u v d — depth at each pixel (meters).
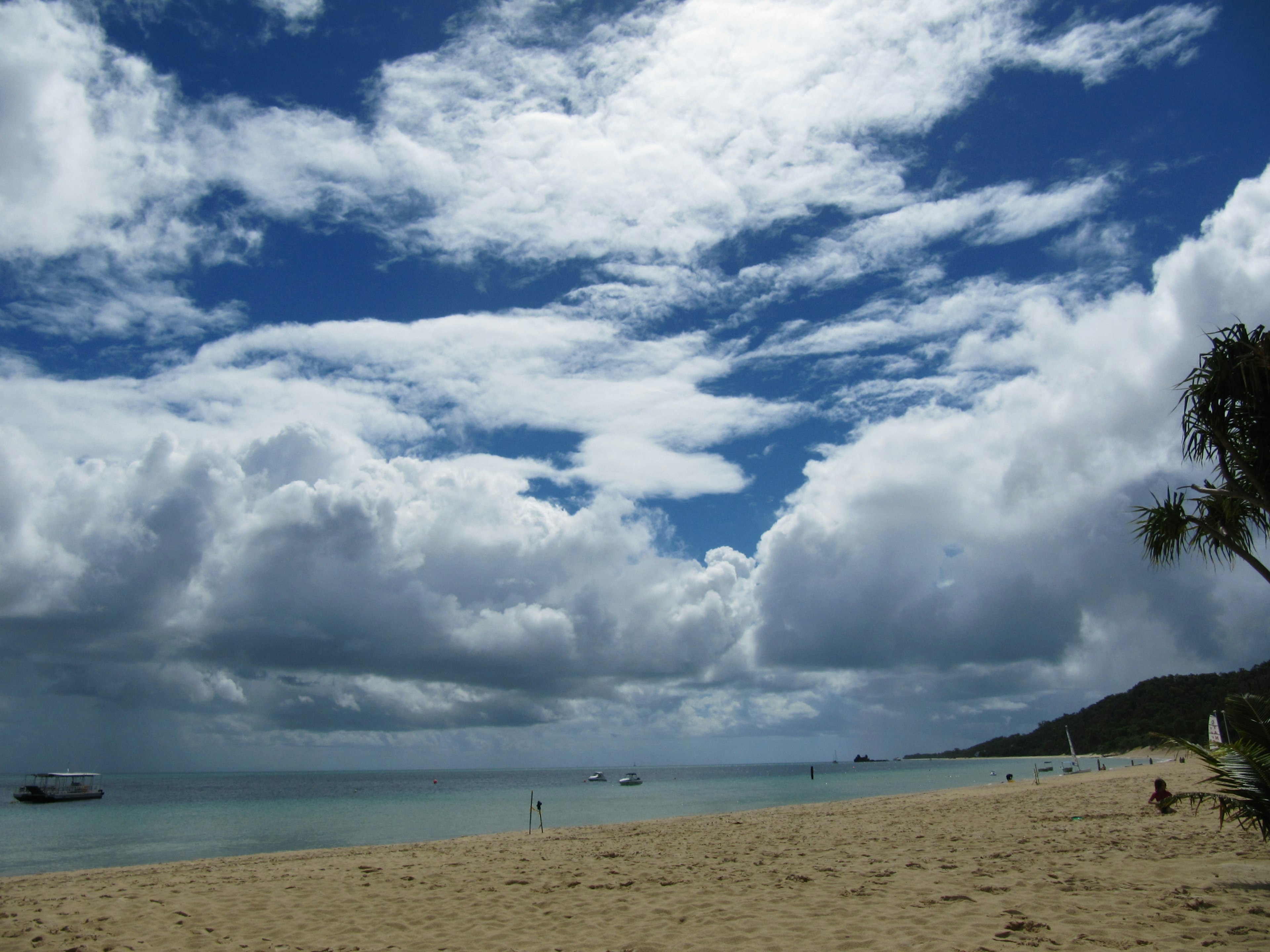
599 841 25.83
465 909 13.03
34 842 44.00
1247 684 145.50
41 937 11.44
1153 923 9.30
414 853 24.55
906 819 28.08
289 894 14.76
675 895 13.58
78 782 98.06
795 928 10.51
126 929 11.92
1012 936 9.17
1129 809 24.70
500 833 37.31
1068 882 12.20
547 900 13.62
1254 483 10.48
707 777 188.50
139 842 43.34
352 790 144.25
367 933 11.44
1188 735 137.25
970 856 16.20
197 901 14.13
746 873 15.72
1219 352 10.58
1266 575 11.05
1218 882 11.30
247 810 74.12
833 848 19.53
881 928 10.12
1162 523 11.48
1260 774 10.22
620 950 9.93
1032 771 138.62
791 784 116.75
